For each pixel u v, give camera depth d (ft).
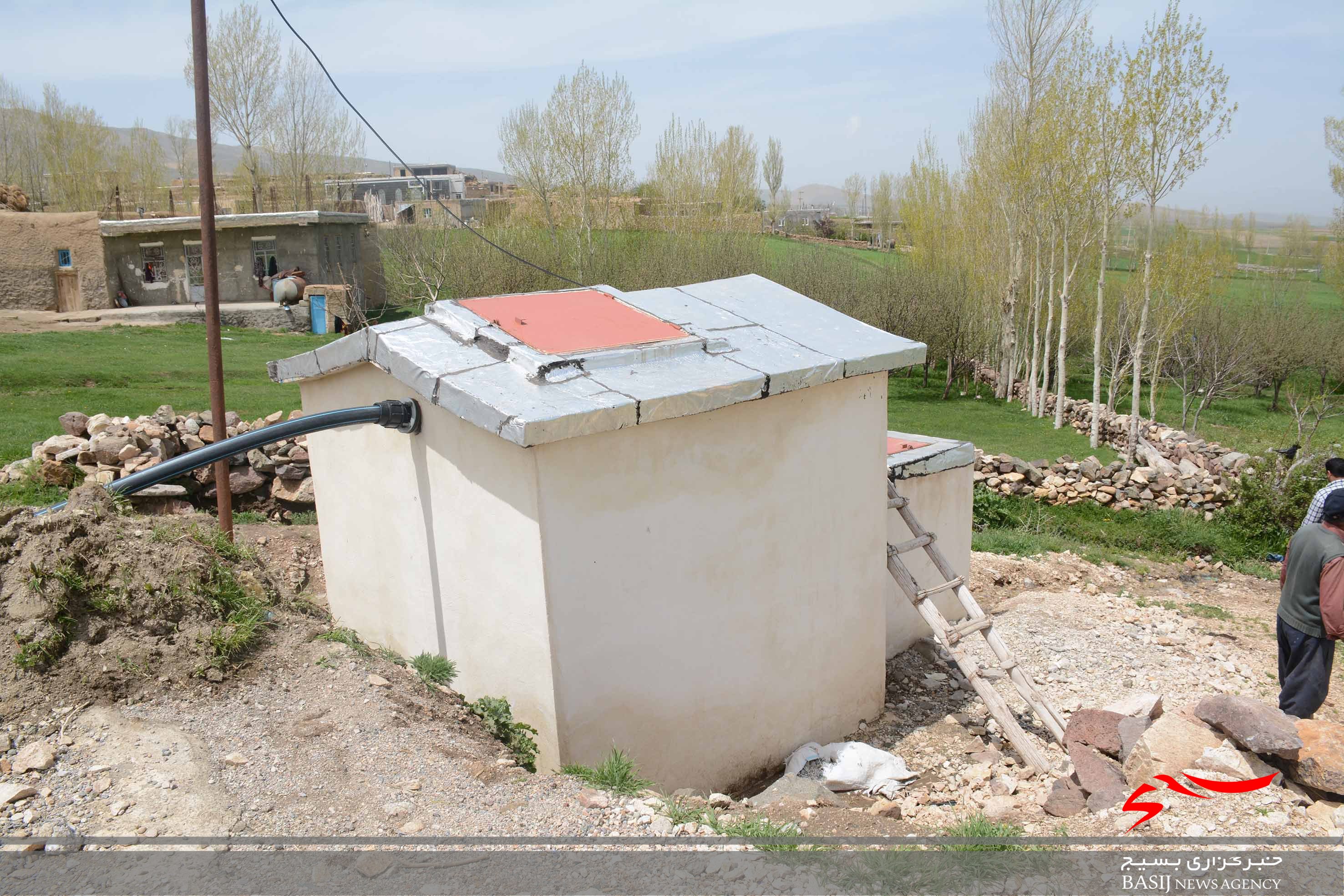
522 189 111.14
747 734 18.43
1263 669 24.22
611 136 105.70
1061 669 23.48
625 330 18.42
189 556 15.40
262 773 12.42
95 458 31.12
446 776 13.03
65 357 60.59
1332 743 13.37
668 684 16.83
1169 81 60.18
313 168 132.77
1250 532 41.63
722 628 17.69
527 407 14.25
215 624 14.76
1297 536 17.22
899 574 20.89
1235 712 13.73
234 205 135.13
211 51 121.39
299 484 32.55
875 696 21.40
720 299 22.00
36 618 13.52
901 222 130.31
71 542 14.34
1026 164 83.97
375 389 18.60
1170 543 41.19
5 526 14.25
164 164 169.48
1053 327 101.35
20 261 81.97
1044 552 36.55
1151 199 62.44
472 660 16.89
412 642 18.71
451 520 16.71
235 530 29.22
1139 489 45.44
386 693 14.92
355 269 98.22
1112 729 16.48
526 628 15.26
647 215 118.62
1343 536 16.62
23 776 11.72
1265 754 13.57
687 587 16.94
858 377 19.80
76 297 84.94
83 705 13.09
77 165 141.18
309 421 16.48
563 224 106.32
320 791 12.26
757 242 107.04
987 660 24.04
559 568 14.80
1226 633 27.68
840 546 19.95
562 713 15.07
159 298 88.94
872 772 17.29
